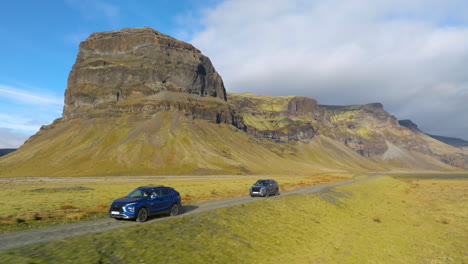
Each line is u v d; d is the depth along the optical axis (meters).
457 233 18.27
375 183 67.44
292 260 12.26
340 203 29.33
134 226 13.70
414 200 38.00
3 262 8.17
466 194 43.06
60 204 25.30
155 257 10.21
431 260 12.84
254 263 11.44
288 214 20.92
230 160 192.00
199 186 54.00
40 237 12.45
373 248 14.62
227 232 14.79
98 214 19.50
